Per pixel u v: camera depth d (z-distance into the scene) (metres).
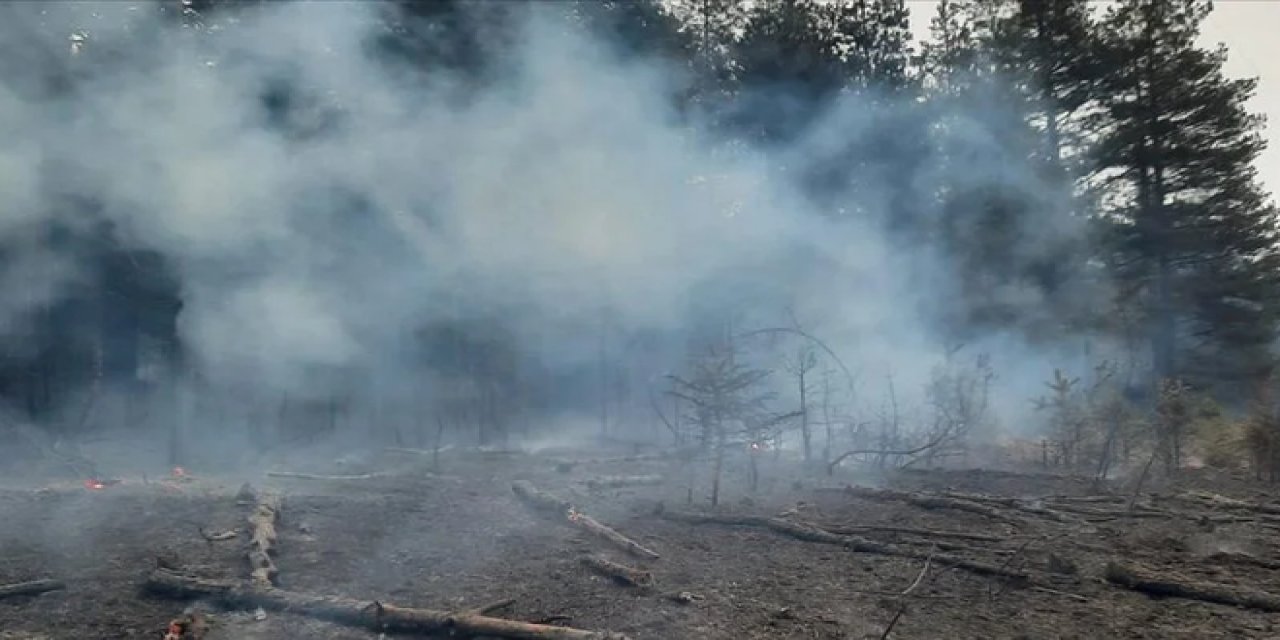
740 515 6.23
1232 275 15.66
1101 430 9.25
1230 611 4.21
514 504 6.67
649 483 7.86
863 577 4.74
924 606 4.23
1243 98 15.74
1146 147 15.77
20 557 4.85
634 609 4.08
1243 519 6.34
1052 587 4.57
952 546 5.43
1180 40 15.67
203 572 4.55
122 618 3.99
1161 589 4.48
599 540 5.50
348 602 3.99
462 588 4.42
